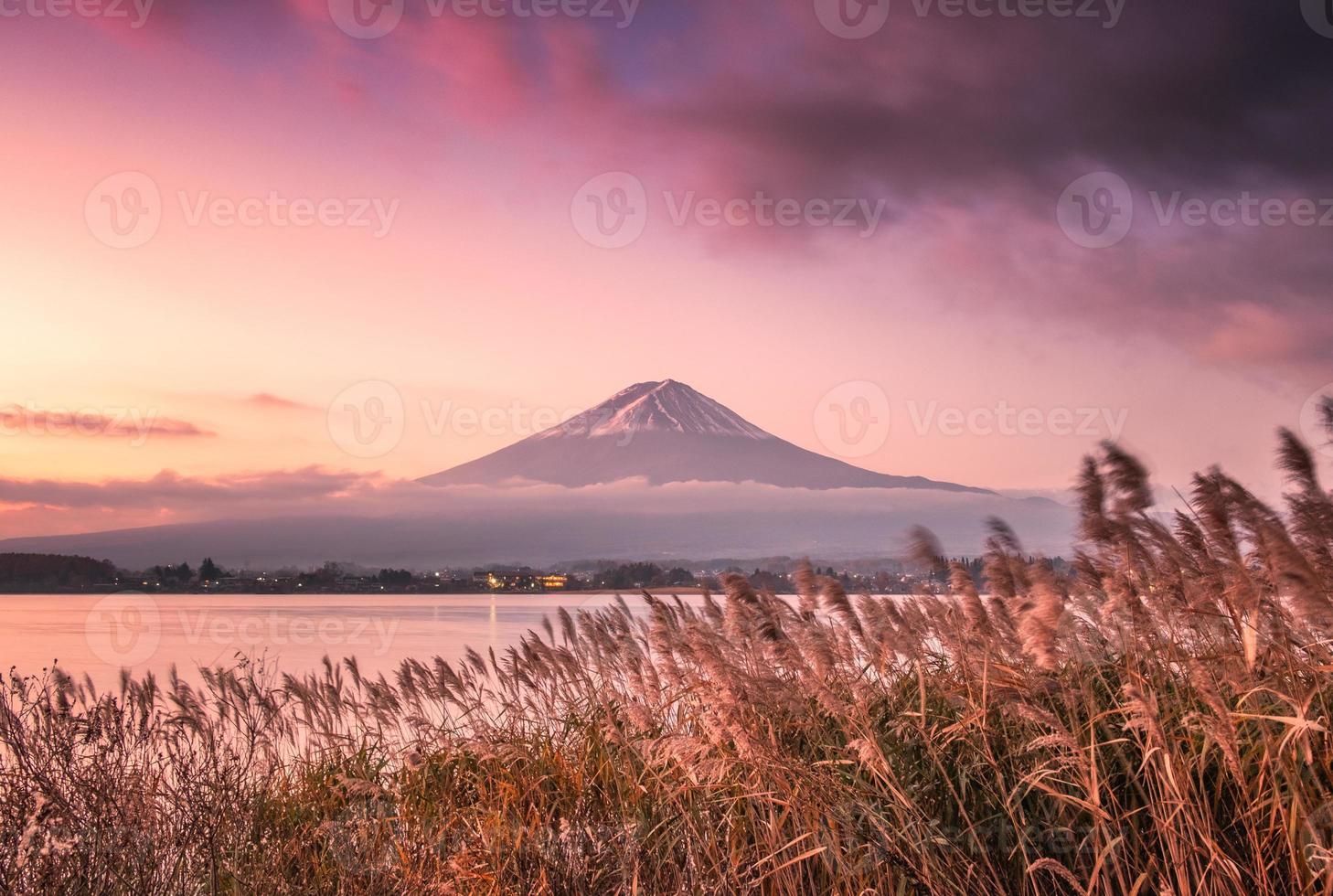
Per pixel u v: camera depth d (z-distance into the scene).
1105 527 4.73
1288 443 4.51
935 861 4.50
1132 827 4.32
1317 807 3.79
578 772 6.63
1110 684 4.94
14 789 5.94
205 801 6.46
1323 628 4.15
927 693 5.67
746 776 5.35
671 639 5.89
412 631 54.81
